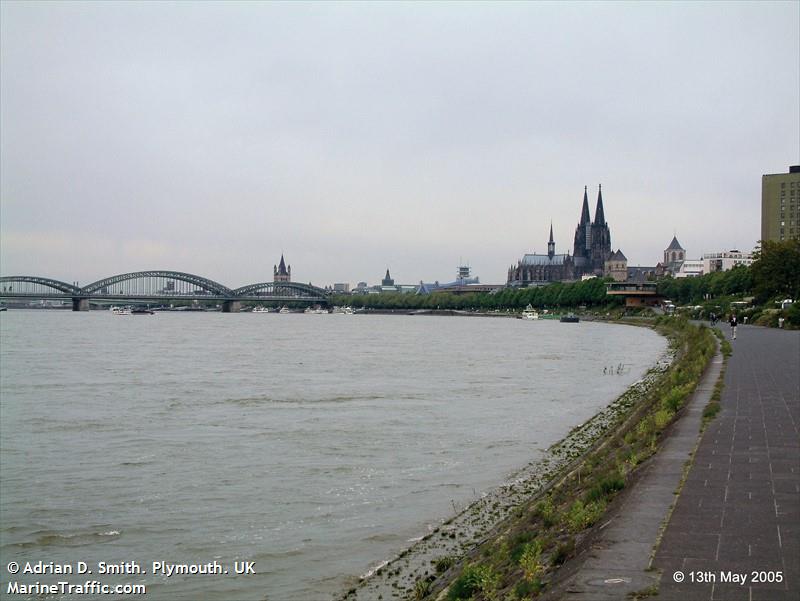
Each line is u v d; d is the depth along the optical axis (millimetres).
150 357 148125
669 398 46438
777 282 180375
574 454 48625
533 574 20391
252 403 79000
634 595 16062
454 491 41250
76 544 34750
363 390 89750
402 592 26953
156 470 48250
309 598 27844
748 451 30438
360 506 39062
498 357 141125
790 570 17219
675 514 21672
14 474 47625
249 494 42156
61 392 90312
